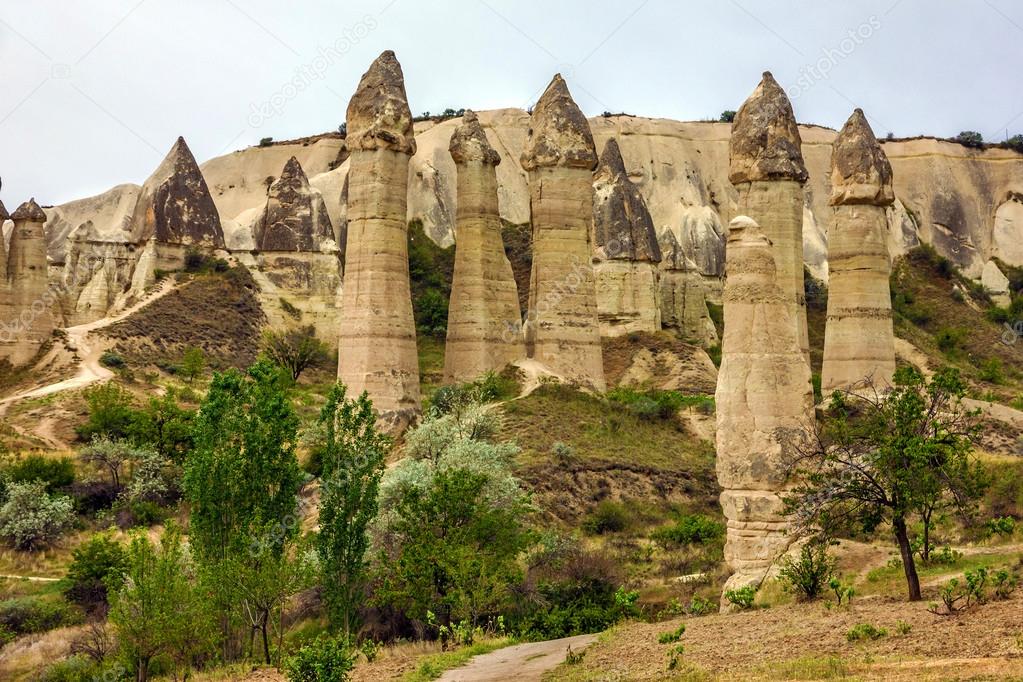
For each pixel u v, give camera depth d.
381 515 35.25
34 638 34.56
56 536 44.81
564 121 55.19
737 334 28.84
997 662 17.19
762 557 27.88
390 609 32.31
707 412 56.25
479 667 23.20
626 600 30.00
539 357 54.22
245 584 28.62
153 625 27.52
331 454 31.59
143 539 28.66
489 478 37.00
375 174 49.81
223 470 31.20
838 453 27.08
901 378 25.89
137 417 55.25
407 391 48.97
